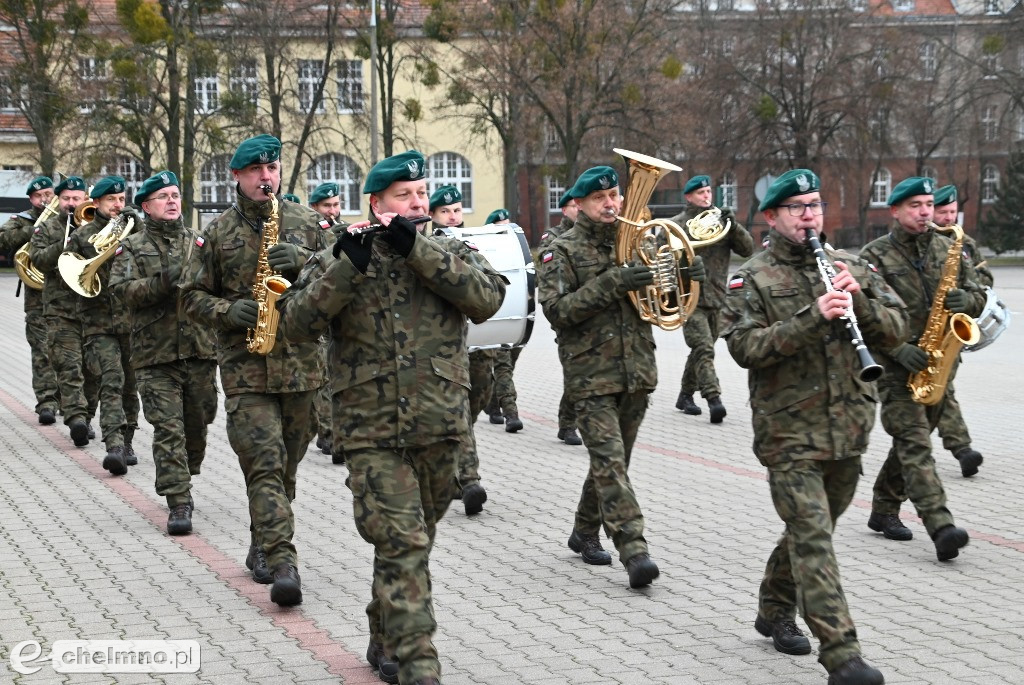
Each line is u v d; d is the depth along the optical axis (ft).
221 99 131.13
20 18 135.33
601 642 19.63
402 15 159.02
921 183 25.96
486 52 133.59
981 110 179.52
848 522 28.02
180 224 27.94
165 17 125.90
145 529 27.81
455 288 16.76
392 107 141.90
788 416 17.87
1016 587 22.52
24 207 147.84
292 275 21.80
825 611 16.87
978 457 32.14
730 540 26.21
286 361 22.26
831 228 204.85
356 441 16.84
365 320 16.87
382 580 16.52
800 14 157.38
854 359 18.03
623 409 23.89
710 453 37.01
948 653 18.76
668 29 140.67
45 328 43.34
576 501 30.78
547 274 23.63
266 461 22.00
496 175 187.21
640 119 138.10
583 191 23.77
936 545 24.26
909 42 162.91
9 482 33.09
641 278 22.70
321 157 151.12
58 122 131.75
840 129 163.43
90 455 37.19
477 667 18.47
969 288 26.13
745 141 161.38
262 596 22.44
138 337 27.25
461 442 17.29
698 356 42.88
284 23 133.69
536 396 51.52
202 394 27.63
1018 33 166.50
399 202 17.25
